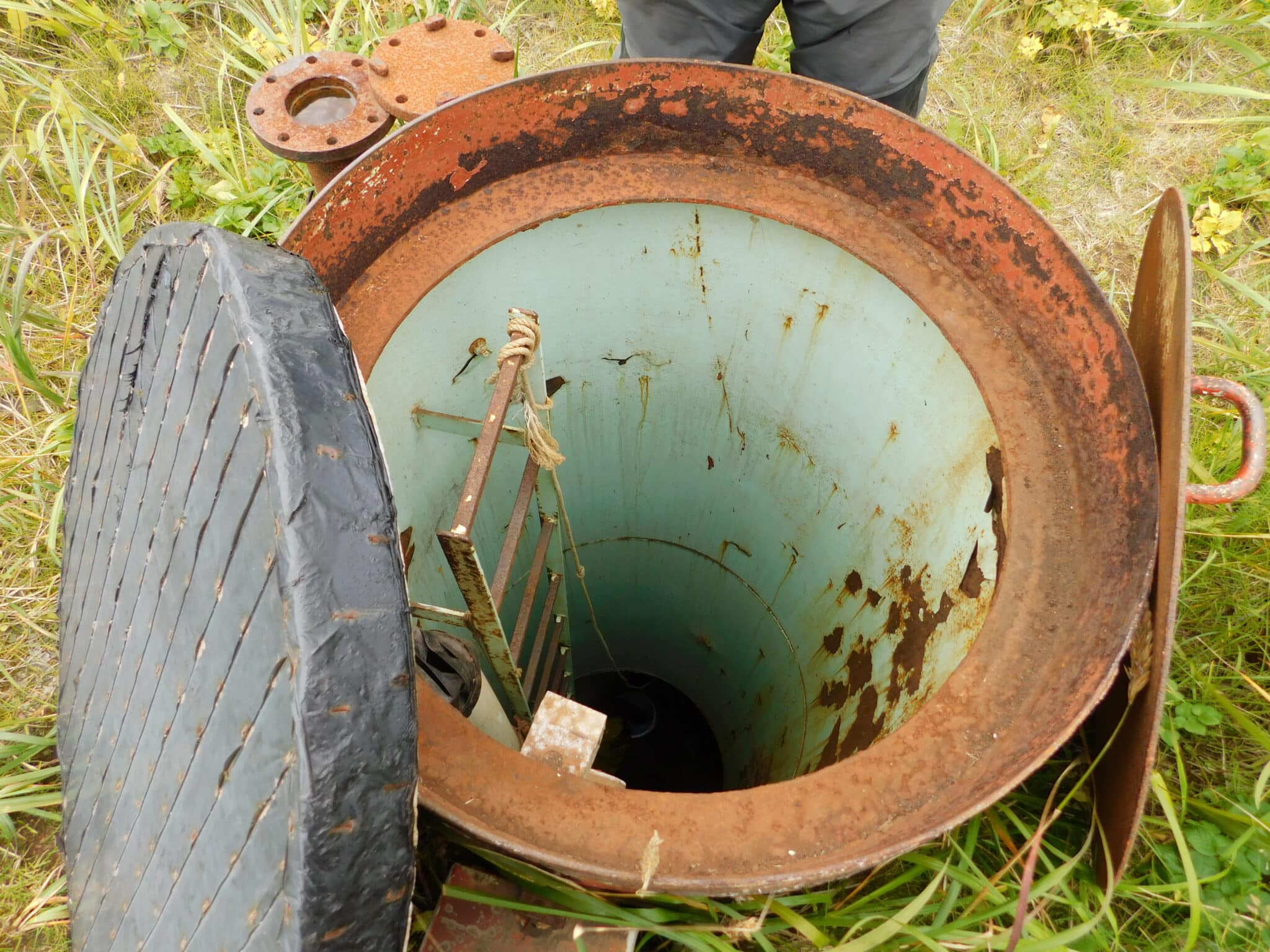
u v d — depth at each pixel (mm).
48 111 2805
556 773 986
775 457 1846
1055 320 1210
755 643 2244
